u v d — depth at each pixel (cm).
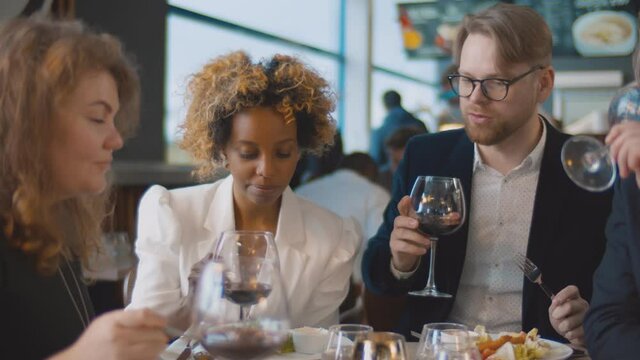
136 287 211
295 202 221
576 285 225
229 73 202
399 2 1004
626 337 158
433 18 996
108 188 170
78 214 157
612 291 164
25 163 130
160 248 211
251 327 117
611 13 898
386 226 240
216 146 210
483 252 229
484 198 231
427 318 230
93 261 175
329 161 416
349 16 1047
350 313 296
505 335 184
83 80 133
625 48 902
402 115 761
